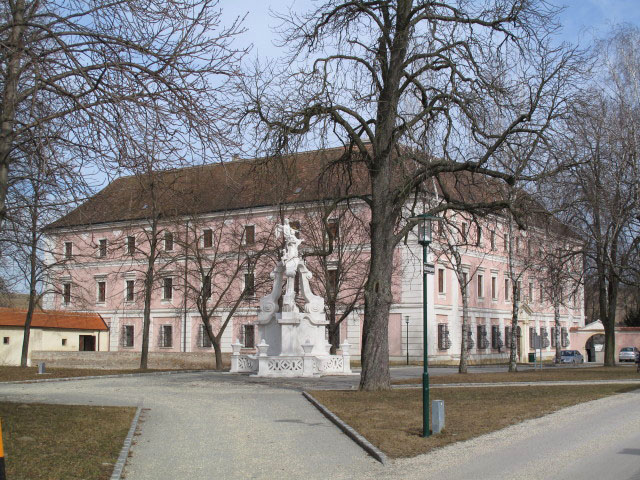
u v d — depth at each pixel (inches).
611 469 435.8
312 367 1320.1
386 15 975.6
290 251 1416.1
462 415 692.7
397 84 970.1
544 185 978.1
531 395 893.8
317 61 959.0
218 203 2096.5
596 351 2942.9
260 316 1419.8
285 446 548.1
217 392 1010.1
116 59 511.5
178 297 2551.7
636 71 1529.3
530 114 912.9
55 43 526.9
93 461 461.1
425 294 589.0
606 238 1455.5
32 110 475.2
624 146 1393.9
